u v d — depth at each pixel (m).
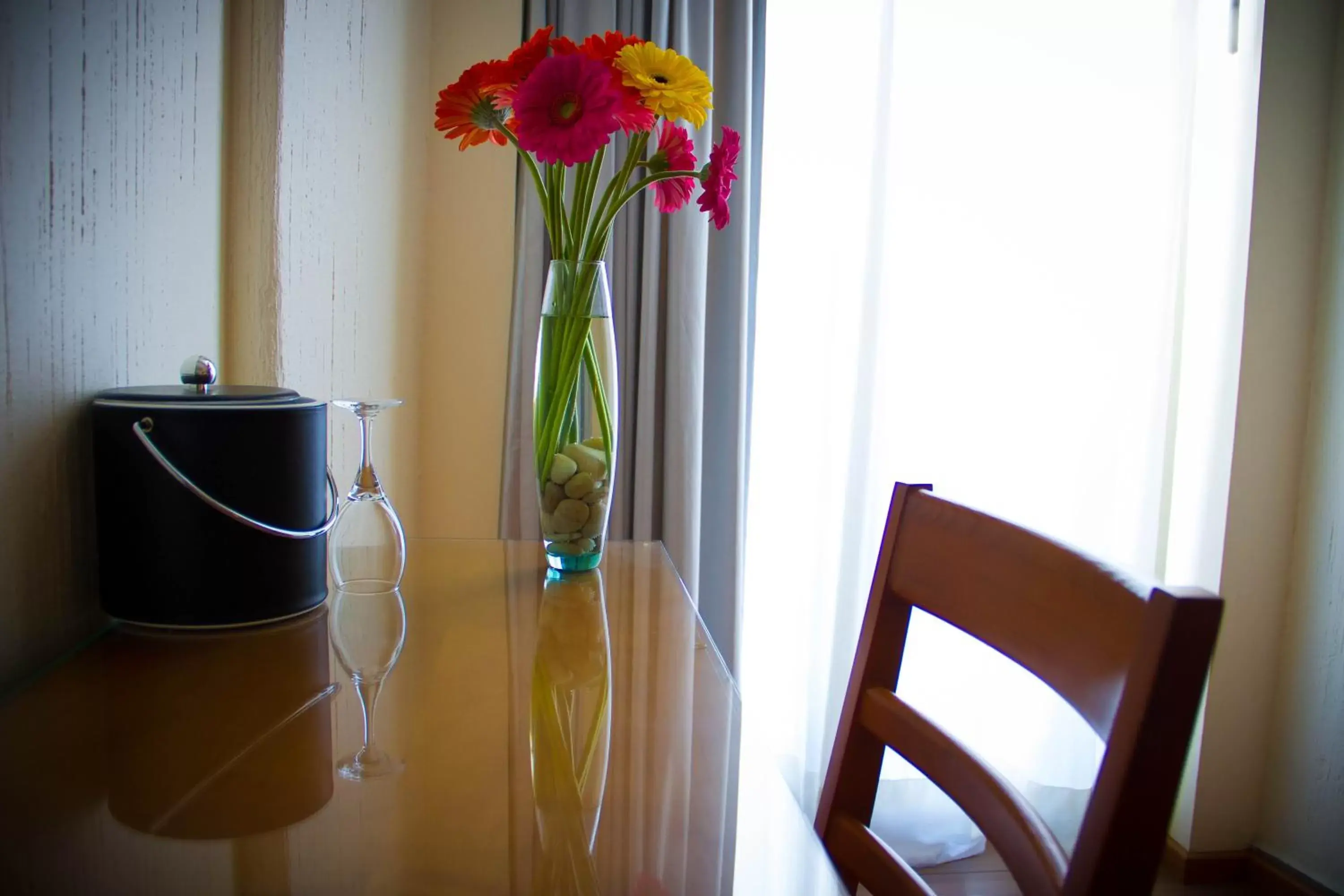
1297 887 2.01
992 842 0.62
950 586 0.72
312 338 1.15
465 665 0.71
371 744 0.55
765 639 2.16
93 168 0.69
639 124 0.85
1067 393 2.17
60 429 0.66
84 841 0.43
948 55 2.07
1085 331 2.15
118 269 0.73
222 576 0.70
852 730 0.79
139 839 0.43
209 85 0.92
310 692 0.63
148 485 0.67
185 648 0.69
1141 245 2.13
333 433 1.26
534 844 0.44
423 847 0.44
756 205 1.96
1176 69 2.05
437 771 0.52
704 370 1.94
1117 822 0.46
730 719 0.62
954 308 2.14
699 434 1.86
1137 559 2.18
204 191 0.91
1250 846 2.14
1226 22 2.05
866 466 2.05
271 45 0.98
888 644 0.80
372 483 0.89
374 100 1.44
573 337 0.93
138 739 0.55
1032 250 2.13
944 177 2.10
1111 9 2.08
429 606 0.86
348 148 1.30
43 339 0.64
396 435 1.68
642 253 1.86
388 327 1.60
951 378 2.16
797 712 2.17
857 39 2.02
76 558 0.69
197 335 0.90
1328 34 2.00
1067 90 2.09
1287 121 1.99
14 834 0.43
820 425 2.10
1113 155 2.11
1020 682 2.20
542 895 0.40
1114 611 0.52
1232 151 2.04
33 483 0.63
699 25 1.82
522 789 0.50
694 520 1.87
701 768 0.54
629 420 1.90
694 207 1.82
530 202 1.80
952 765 0.68
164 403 0.68
